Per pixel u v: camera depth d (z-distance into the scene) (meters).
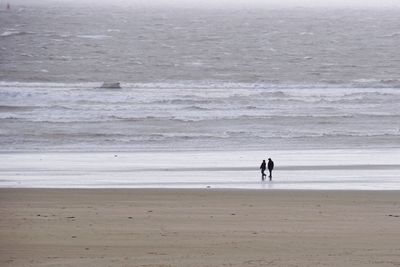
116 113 184.00
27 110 186.75
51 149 141.50
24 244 65.62
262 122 174.62
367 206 89.44
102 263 58.06
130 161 128.38
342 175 115.88
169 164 125.44
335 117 181.50
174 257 60.72
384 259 60.12
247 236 70.19
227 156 134.62
